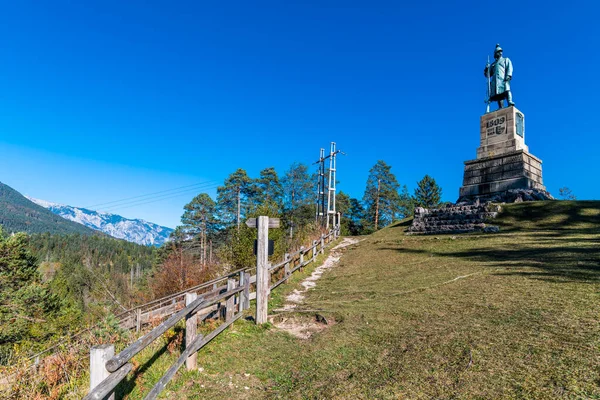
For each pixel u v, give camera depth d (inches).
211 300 219.3
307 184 1632.6
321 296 371.6
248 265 618.2
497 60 933.8
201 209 1649.9
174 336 236.4
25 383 187.5
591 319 203.6
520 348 176.6
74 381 187.2
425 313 259.0
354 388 159.6
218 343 229.6
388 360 186.9
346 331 242.2
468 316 239.1
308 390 165.6
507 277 332.5
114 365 113.3
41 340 745.6
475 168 928.3
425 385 153.3
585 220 612.7
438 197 1729.8
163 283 711.1
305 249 557.3
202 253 1544.0
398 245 657.0
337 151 1094.4
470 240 590.9
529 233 582.6
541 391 135.6
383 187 1676.9
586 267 329.4
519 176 841.5
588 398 127.3
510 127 890.7
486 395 138.6
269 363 204.2
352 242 808.3
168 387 174.1
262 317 271.0
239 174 1625.2
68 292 1412.4
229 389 174.7
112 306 765.9
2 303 809.5
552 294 262.5
